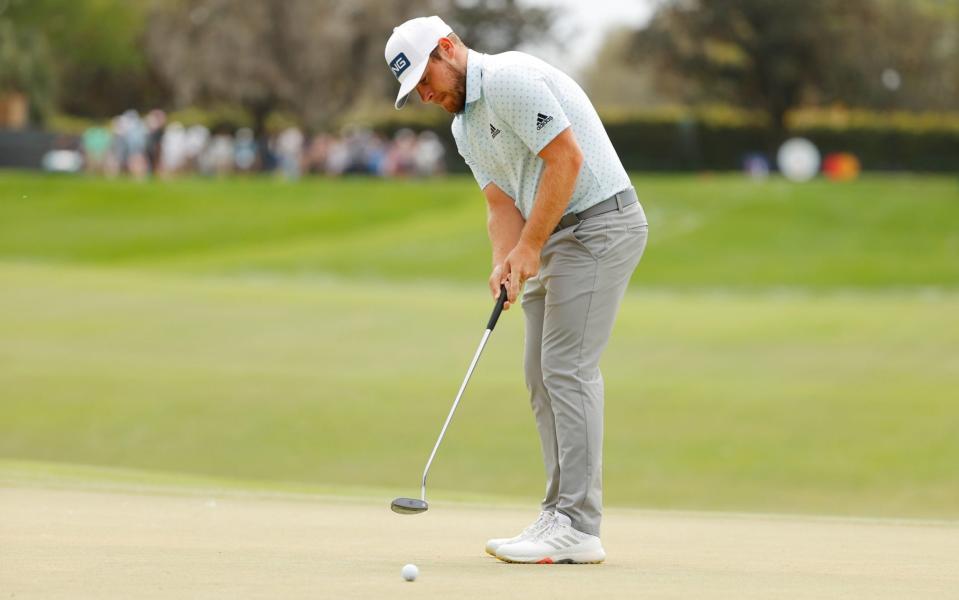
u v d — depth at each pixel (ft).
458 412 152.87
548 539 47.85
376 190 427.74
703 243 343.87
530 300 51.65
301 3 536.01
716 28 602.85
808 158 535.60
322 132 557.33
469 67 48.32
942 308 231.91
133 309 221.87
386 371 174.70
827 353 188.14
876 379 170.40
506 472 131.44
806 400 158.61
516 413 152.97
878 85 628.69
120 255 349.00
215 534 55.77
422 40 48.24
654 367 178.60
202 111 627.05
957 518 111.45
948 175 600.80
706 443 141.08
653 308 235.20
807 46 602.85
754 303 247.09
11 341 192.34
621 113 626.64
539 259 49.47
